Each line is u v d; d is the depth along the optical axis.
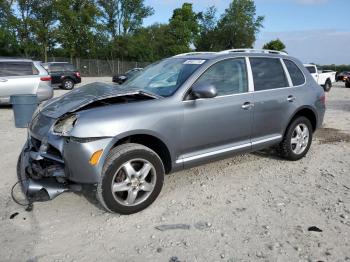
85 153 3.68
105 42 50.59
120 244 3.49
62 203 4.33
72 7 46.25
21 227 3.79
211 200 4.45
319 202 4.40
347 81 28.97
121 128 3.84
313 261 3.22
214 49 65.88
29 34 39.88
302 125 5.90
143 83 4.95
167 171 4.46
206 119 4.54
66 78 23.14
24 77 11.44
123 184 3.94
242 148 5.05
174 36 69.75
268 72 5.45
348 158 6.25
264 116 5.23
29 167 3.94
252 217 4.02
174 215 4.05
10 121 9.65
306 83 5.99
